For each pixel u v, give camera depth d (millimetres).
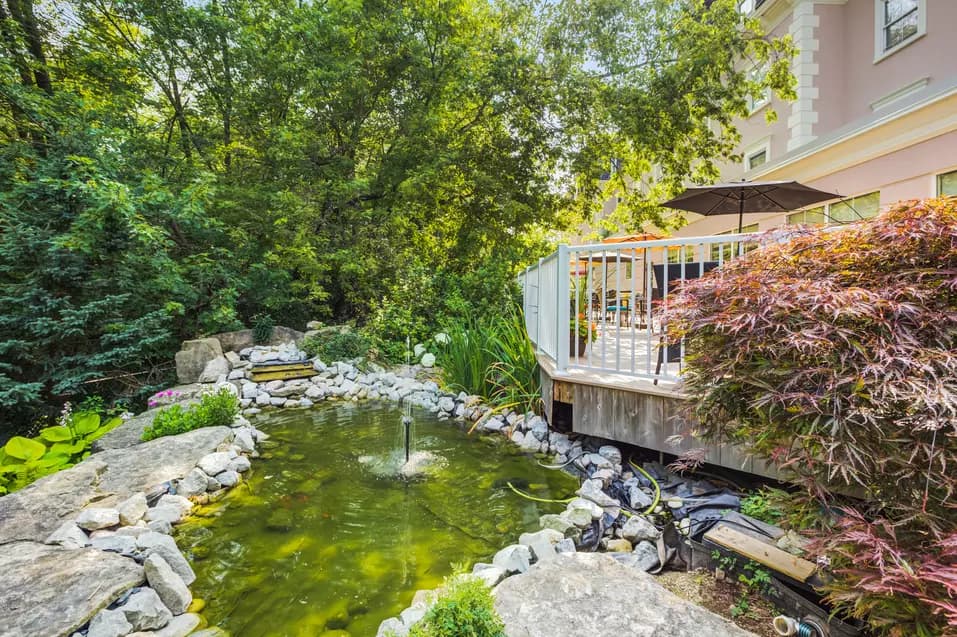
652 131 9172
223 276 6512
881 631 1236
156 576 1849
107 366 5152
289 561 2193
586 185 9883
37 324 4434
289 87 7637
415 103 8508
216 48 7273
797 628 1457
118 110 6668
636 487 2736
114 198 4684
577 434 3709
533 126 9242
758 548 1778
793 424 1477
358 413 4895
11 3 6422
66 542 2135
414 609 1740
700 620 1430
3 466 3115
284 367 5934
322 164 8195
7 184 4988
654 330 2979
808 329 1398
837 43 7992
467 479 3133
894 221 1499
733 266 1811
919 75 6574
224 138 8031
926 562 1097
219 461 3174
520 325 5586
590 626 1399
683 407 2061
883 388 1211
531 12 9234
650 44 9148
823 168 7375
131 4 6770
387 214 8211
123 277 5098
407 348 6398
